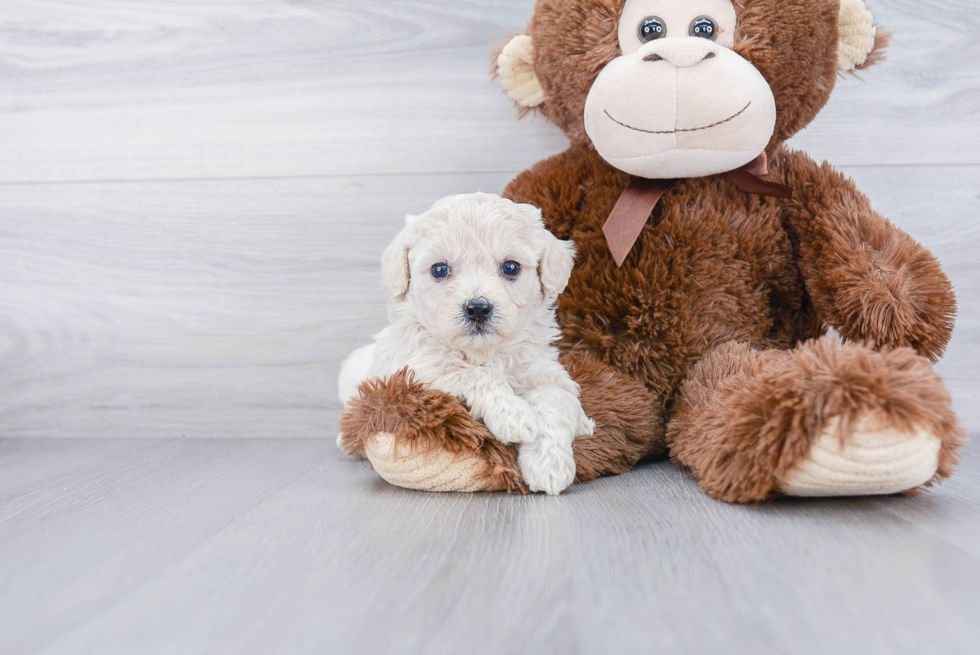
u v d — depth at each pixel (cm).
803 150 170
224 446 177
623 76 129
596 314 146
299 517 109
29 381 188
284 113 183
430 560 88
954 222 175
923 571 81
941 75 174
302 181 184
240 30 183
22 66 185
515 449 123
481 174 183
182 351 186
